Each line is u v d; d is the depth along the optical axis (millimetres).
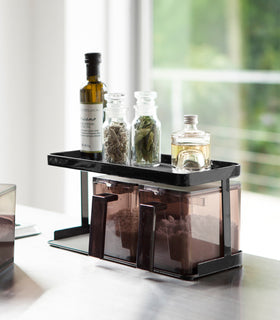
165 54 5777
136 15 3877
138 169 1141
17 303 975
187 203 1071
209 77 5203
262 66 5879
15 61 3275
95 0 3615
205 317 906
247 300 979
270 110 5887
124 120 1239
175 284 1062
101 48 3680
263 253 2998
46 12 3379
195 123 1148
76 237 1368
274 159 5867
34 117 3385
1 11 3195
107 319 903
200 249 1103
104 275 1115
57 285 1060
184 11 5848
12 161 3312
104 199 1175
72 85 3527
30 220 1532
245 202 4691
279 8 5785
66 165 1300
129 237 1182
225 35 5957
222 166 1188
